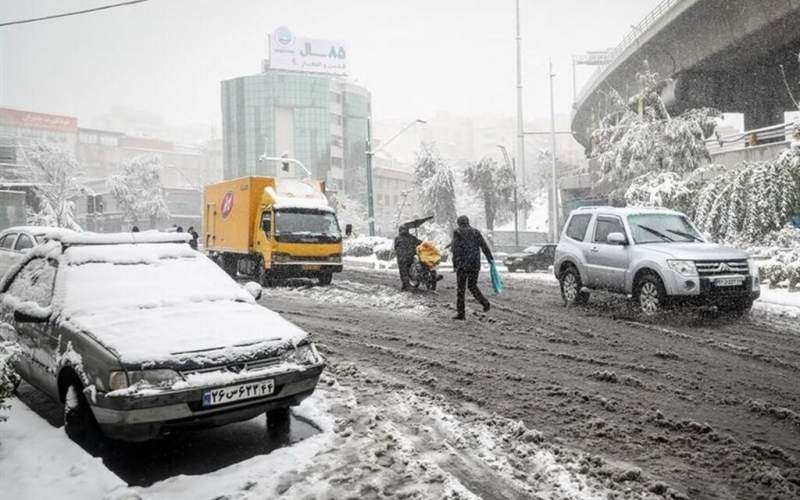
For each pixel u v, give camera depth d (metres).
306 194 17.73
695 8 33.03
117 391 4.12
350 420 5.32
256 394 4.55
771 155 24.30
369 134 36.31
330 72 95.06
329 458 4.47
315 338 9.28
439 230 46.78
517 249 43.00
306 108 87.94
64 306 5.18
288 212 16.56
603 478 4.07
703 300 9.59
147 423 4.16
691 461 4.34
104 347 4.43
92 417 4.68
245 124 88.06
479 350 8.12
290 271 16.33
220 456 4.67
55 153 49.59
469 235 10.55
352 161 93.69
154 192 75.00
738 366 7.04
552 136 48.59
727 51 34.69
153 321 4.90
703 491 3.86
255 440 5.01
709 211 20.25
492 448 4.64
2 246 14.09
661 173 23.06
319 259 16.59
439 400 5.90
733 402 5.68
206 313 5.20
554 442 4.75
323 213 17.08
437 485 3.99
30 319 5.12
